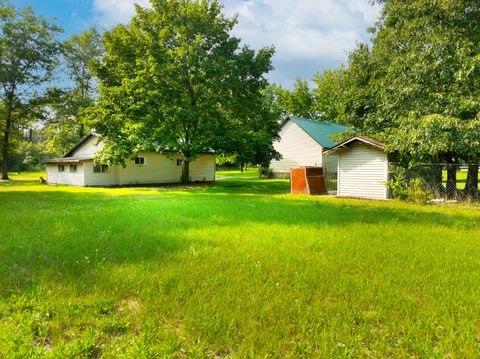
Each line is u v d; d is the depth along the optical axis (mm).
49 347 2199
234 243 4922
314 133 27422
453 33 10102
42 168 50469
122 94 18094
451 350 2166
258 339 2260
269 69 20562
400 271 3652
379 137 12312
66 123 31484
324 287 3152
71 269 3646
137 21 19625
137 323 2492
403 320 2545
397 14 12312
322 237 5316
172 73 18266
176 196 13641
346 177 13273
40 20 28578
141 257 4141
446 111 9898
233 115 20812
